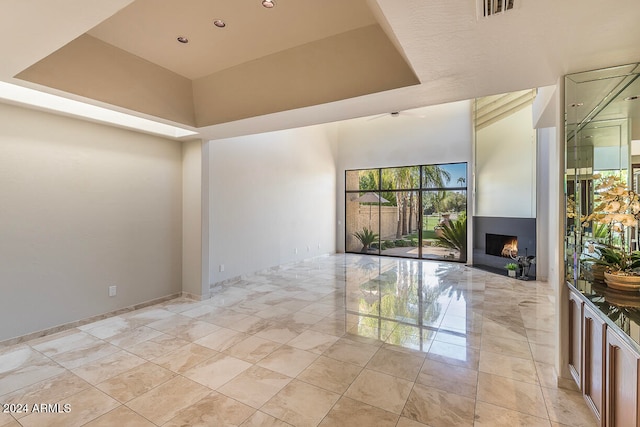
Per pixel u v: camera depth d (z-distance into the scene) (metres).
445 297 4.86
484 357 2.95
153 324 3.76
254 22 2.52
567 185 2.49
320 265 7.50
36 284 3.32
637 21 1.65
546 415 2.13
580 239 2.48
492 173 6.86
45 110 3.27
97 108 3.60
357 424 2.04
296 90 3.10
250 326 3.71
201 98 3.64
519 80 2.50
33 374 2.64
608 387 1.72
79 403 2.26
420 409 2.20
